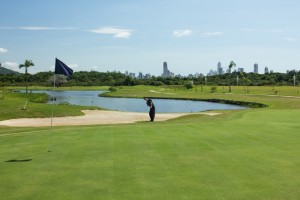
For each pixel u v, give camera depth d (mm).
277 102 76312
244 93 130250
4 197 9055
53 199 8875
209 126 23281
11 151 15008
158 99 113938
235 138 18047
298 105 62250
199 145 16000
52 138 18438
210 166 12039
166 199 8781
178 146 15758
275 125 23797
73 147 15711
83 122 38938
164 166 12078
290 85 185750
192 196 8992
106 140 17547
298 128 22094
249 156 13586
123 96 125438
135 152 14438
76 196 9062
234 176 10781
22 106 49312
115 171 11438
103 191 9430
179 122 26547
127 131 20875
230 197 8906
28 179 10617
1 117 41594
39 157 13672
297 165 12133
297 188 9602
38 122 38969
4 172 11430
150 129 21781
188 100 109312
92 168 11859
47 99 103438
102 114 48844
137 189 9570
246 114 33531
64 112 47750
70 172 11367
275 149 15000
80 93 162375
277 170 11477
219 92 144375
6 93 97312
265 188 9609
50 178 10703
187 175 10922
